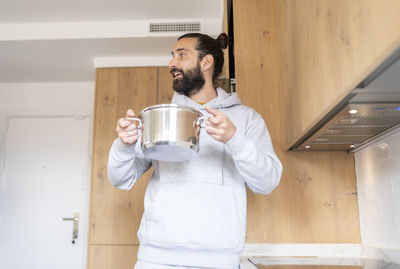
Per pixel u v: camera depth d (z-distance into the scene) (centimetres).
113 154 105
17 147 363
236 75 189
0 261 338
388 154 149
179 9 289
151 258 102
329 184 179
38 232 344
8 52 315
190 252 100
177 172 105
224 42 144
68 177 355
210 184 103
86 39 298
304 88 136
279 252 173
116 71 314
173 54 130
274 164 107
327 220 176
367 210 168
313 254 172
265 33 193
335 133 143
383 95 93
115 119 304
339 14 96
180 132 88
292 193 179
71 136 365
